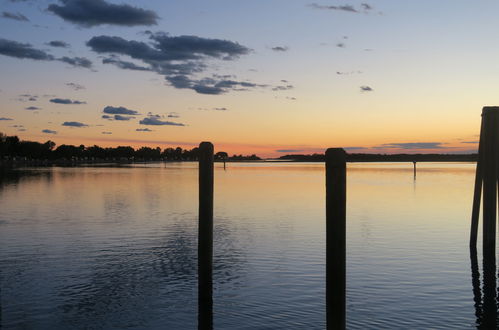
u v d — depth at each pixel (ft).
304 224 94.63
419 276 55.06
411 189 191.11
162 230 87.04
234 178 297.53
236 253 67.31
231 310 44.19
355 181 252.83
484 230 65.36
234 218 103.71
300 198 152.46
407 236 80.48
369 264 60.54
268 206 128.36
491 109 65.31
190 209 120.47
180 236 80.84
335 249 28.86
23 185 215.10
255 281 53.16
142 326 40.88
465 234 82.74
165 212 114.21
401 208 122.72
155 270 58.23
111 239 78.18
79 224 94.48
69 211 116.26
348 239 77.77
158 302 46.60
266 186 213.05
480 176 69.77
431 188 197.16
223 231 86.17
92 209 120.57
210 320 41.91
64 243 74.84
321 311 43.70
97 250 69.62
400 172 412.98
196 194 167.63
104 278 54.80
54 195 162.81
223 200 145.79
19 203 135.64
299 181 258.37
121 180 263.29
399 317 42.24
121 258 64.49
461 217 105.09
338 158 28.53
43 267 59.72
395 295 48.11
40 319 42.47
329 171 28.71
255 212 114.62
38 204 132.77
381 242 75.05
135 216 106.63
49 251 69.00
